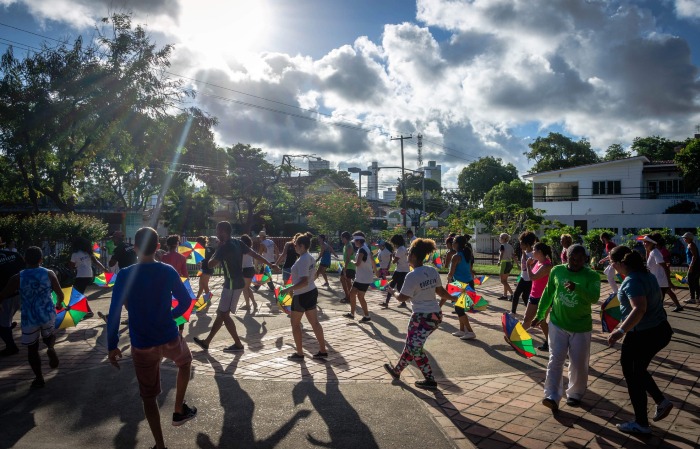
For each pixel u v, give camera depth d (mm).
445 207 73812
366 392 4961
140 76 18469
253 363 6020
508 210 27609
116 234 9703
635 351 4039
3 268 6438
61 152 18781
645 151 52062
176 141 21359
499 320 8969
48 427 4105
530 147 50719
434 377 5516
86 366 5934
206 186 44719
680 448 3676
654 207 30938
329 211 23234
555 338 4492
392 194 85500
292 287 6016
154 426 3592
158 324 3613
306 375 5531
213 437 3896
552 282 4625
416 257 5117
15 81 17109
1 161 19281
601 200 32344
